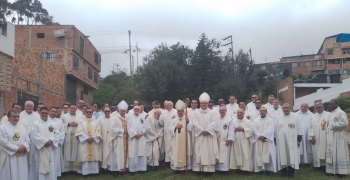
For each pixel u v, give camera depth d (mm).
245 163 9719
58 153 9719
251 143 9859
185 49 36656
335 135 9602
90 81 33031
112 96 47656
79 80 29500
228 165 9883
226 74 36969
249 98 37250
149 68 34406
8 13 46094
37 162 8844
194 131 9727
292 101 34719
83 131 9898
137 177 9680
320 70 60875
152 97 34281
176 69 33875
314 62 61625
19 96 17594
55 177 9062
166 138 11055
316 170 10359
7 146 8016
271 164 9641
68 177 9938
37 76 20109
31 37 26656
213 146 9570
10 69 15336
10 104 16484
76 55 27953
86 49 31016
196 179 9234
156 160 10633
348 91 21547
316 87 34406
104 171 10539
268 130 9531
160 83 33188
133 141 10094
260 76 41125
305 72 62281
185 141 9820
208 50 34125
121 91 43344
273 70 64688
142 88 35188
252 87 38938
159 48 41562
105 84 52281
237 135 9820
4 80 14820
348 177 9461
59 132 9438
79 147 9914
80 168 10086
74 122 10367
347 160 9547
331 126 9578
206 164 9414
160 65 34250
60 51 26422
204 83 34156
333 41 60062
